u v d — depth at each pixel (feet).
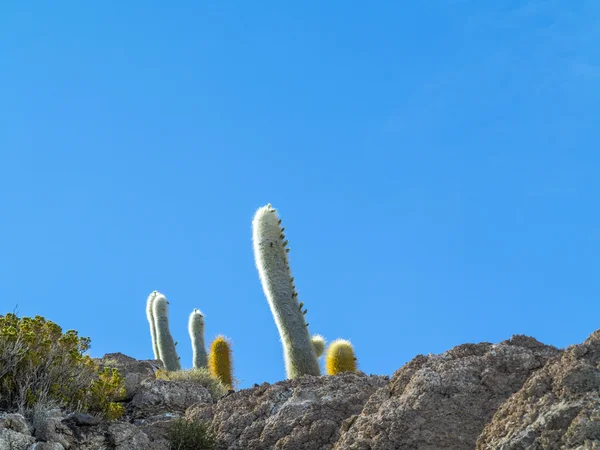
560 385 27.14
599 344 27.89
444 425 29.48
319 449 32.91
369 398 33.42
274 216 49.60
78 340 37.11
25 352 34.35
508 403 28.35
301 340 46.88
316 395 35.86
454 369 31.19
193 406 39.04
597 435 24.73
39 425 31.19
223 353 54.44
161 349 63.31
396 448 29.55
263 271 48.42
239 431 35.47
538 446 25.61
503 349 31.65
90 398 35.47
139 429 33.73
